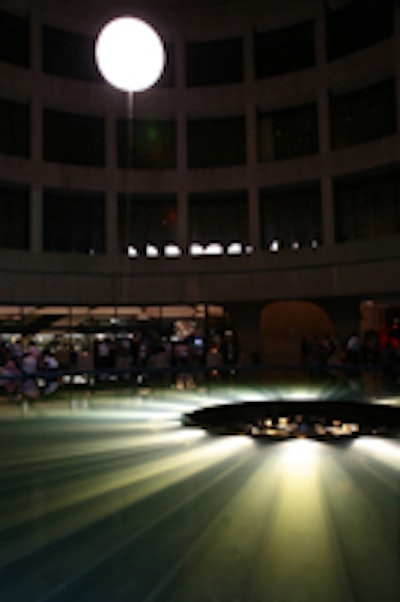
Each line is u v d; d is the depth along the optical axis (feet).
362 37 80.74
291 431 25.90
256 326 82.12
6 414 30.73
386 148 74.79
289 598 10.00
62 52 85.35
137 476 17.89
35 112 80.23
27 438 24.04
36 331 78.02
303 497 15.56
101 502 15.37
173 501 15.37
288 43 84.94
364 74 76.74
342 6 80.43
